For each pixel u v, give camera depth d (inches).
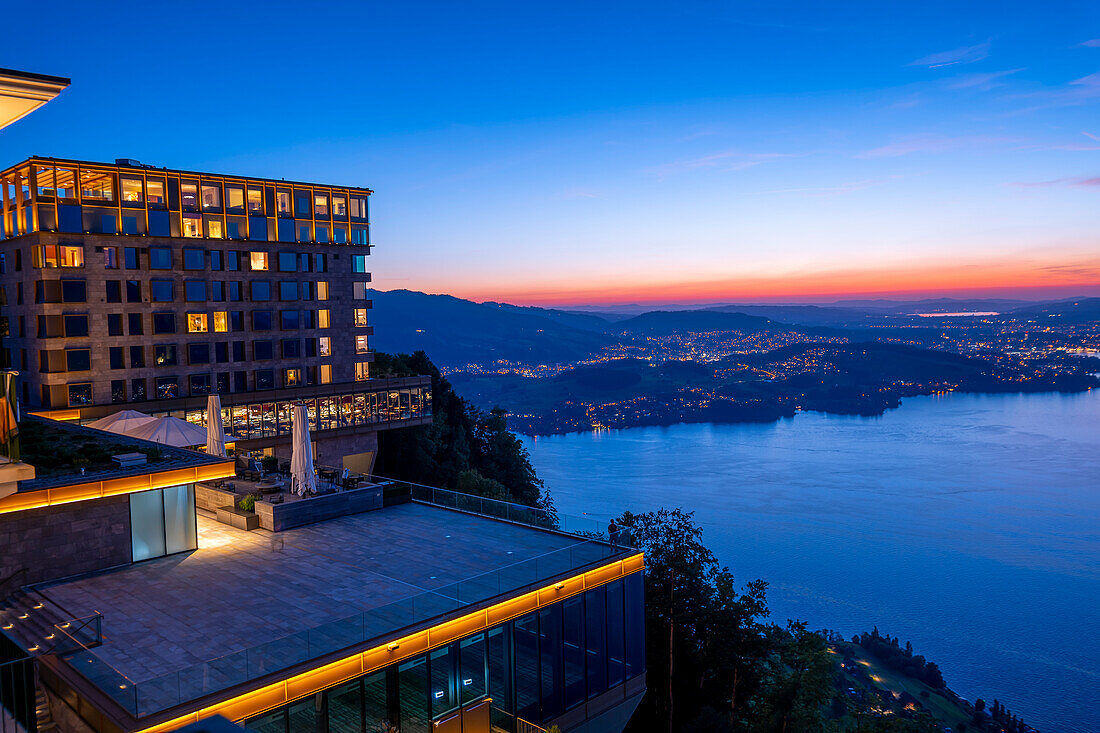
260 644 953.5
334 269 2859.3
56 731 876.6
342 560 1294.3
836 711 3592.5
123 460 1317.7
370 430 2876.5
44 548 1171.9
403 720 970.1
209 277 2519.7
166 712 770.2
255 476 1732.3
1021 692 6082.7
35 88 372.8
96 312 2276.1
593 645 1253.7
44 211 2194.9
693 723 1764.3
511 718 1083.3
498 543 1396.4
